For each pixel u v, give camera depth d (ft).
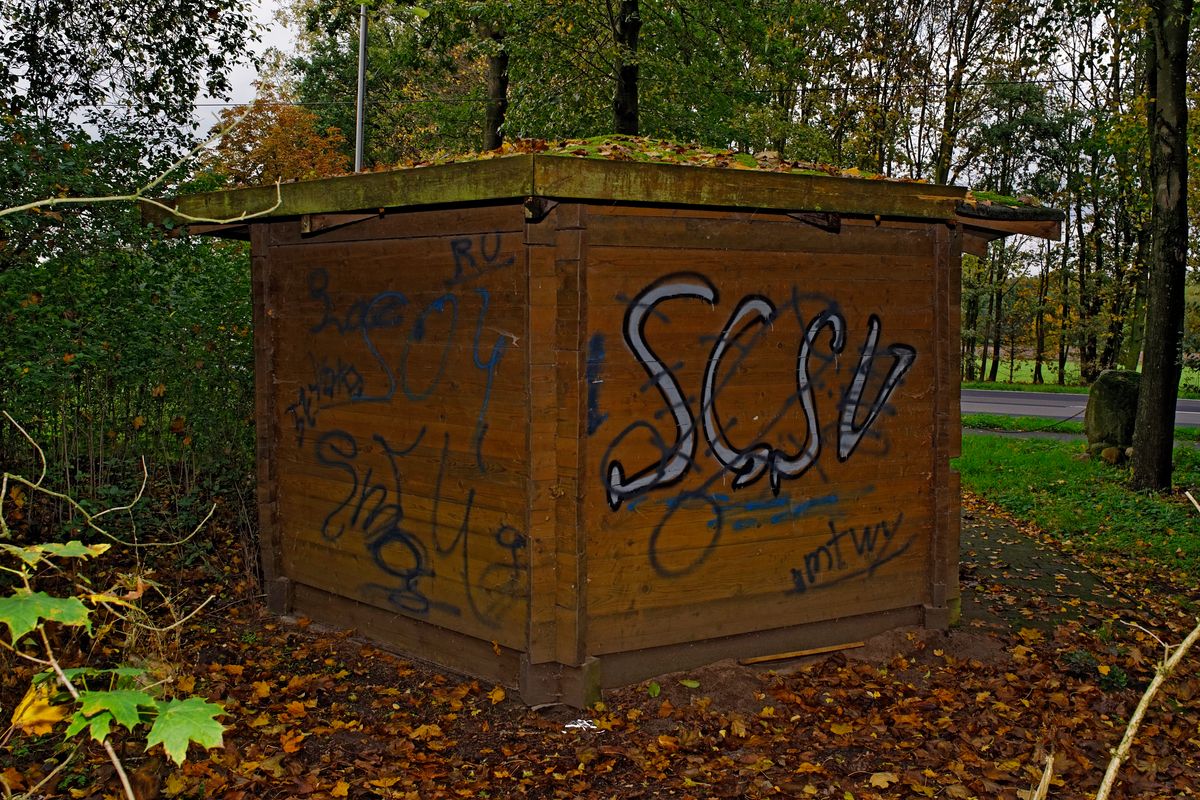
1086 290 104.99
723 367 17.07
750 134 57.72
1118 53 43.45
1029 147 97.91
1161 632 21.86
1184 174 38.63
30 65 40.14
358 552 18.98
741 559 17.57
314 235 19.15
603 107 54.08
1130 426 46.62
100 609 17.25
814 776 14.17
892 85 82.07
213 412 25.02
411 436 17.76
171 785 13.10
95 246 22.58
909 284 19.10
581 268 15.42
